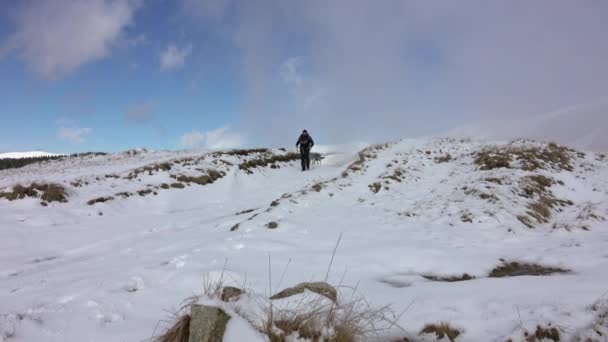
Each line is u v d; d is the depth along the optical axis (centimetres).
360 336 277
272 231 686
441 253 516
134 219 997
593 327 262
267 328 247
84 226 892
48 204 1018
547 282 371
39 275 509
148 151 3017
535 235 611
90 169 1994
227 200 1327
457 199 862
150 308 346
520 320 291
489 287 375
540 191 884
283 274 434
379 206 943
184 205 1249
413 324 309
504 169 1084
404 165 1459
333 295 333
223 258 512
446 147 1809
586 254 468
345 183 1256
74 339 283
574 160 1292
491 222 683
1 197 1019
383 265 482
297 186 1508
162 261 519
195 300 257
